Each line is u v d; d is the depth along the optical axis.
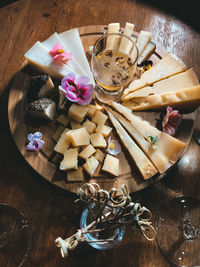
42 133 0.43
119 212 0.31
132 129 0.44
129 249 0.39
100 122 0.44
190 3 0.67
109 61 0.46
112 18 0.52
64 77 0.44
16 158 0.43
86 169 0.41
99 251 0.39
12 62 0.48
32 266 0.38
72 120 0.44
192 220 0.41
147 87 0.46
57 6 0.52
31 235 0.39
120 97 0.47
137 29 0.52
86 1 0.53
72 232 0.40
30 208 0.41
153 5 0.54
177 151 0.42
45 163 0.41
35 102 0.42
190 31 0.53
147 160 0.42
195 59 0.51
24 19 0.50
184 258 0.39
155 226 0.40
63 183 0.40
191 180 0.44
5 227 0.39
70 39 0.48
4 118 0.45
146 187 0.41
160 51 0.49
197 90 0.44
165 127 0.44
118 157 0.43
